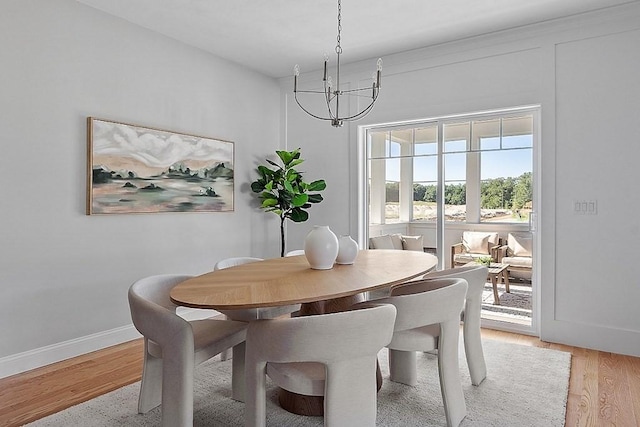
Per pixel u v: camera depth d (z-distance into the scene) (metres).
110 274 3.36
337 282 2.09
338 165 4.68
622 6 3.10
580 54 3.30
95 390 2.56
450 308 2.04
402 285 2.35
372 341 1.63
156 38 3.67
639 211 3.10
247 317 2.58
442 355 2.07
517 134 3.74
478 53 3.78
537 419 2.18
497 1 3.10
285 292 1.88
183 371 1.75
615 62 3.16
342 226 4.68
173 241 3.84
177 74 3.86
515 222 3.76
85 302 3.20
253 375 1.69
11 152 2.77
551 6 3.17
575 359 3.06
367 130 4.60
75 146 3.11
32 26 2.86
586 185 3.29
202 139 4.05
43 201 2.94
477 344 2.61
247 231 4.64
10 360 2.78
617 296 3.19
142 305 1.88
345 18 3.39
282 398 2.34
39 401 2.42
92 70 3.21
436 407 2.32
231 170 4.38
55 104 2.99
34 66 2.87
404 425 2.14
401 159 4.38
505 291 3.82
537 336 3.63
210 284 2.08
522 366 2.90
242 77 4.56
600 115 3.22
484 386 2.58
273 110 5.00
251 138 4.68
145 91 3.59
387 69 4.29
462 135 4.01
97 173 3.22
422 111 4.09
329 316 1.54
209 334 2.15
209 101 4.18
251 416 1.70
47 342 2.98
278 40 3.85
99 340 3.29
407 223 4.34
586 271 3.30
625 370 2.85
